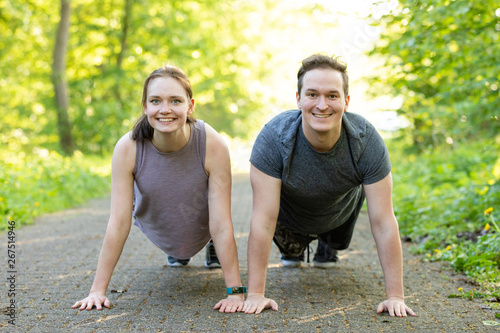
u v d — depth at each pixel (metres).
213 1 18.97
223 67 21.94
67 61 18.42
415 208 6.45
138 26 17.17
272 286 3.88
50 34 18.25
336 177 3.33
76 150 15.94
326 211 3.64
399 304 3.23
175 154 3.41
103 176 11.95
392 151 13.79
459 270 4.30
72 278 4.13
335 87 3.05
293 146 3.27
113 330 2.94
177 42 17.16
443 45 6.21
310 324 3.03
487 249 4.44
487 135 10.03
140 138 3.41
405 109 10.93
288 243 4.31
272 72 22.80
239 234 6.11
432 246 5.13
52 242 5.65
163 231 3.72
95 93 17.64
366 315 3.20
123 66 17.94
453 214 5.84
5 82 19.89
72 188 9.42
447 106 9.30
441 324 3.03
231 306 3.30
